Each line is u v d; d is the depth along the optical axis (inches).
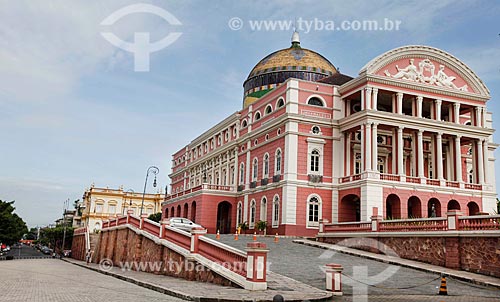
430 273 799.1
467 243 813.9
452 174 1544.0
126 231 1266.0
